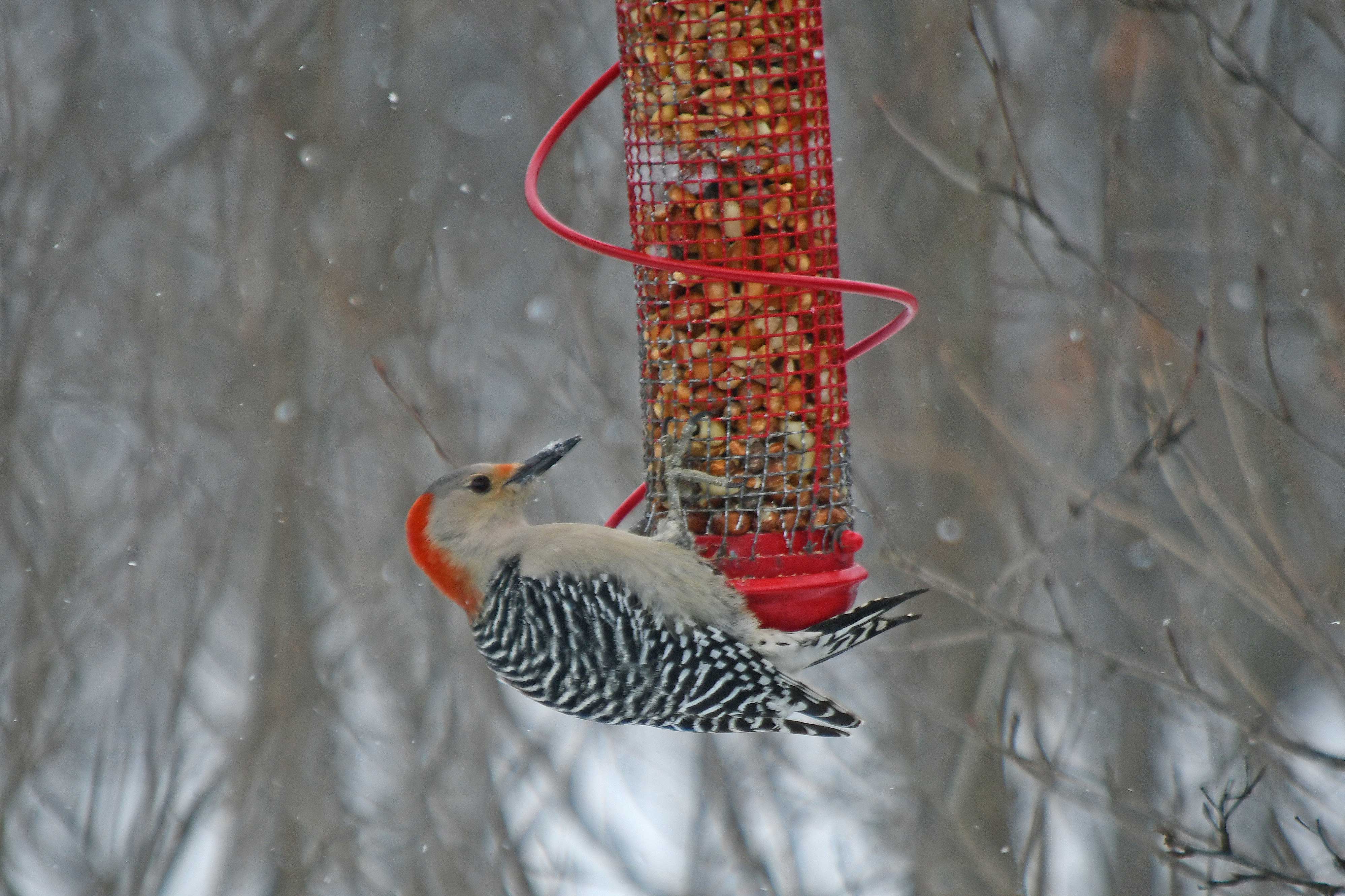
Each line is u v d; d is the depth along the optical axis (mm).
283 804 13969
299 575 14594
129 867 13133
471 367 16078
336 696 14438
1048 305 15328
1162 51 13219
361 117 16406
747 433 9547
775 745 13836
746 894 13492
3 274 14516
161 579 15453
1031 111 14477
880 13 14883
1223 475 13398
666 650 9047
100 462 17453
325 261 15125
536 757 13883
